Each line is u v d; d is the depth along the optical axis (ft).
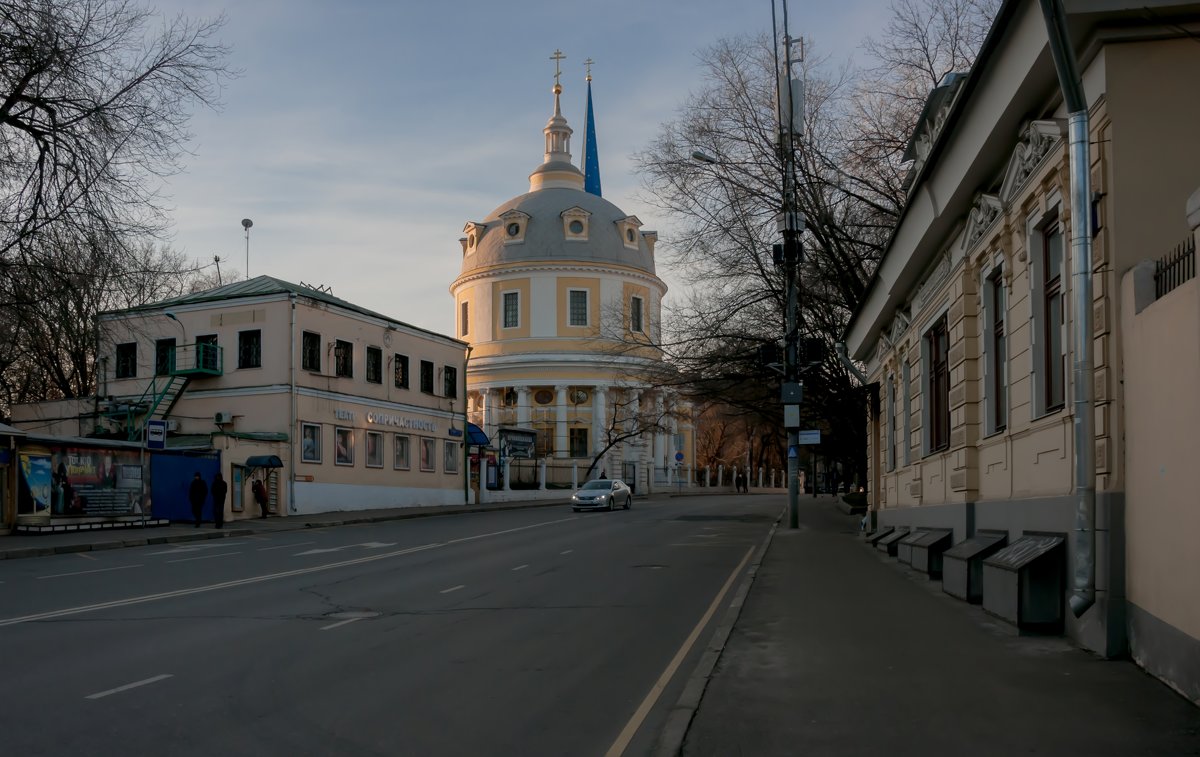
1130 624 27.43
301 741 21.36
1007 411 41.09
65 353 153.07
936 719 22.03
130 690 26.30
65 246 80.33
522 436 209.36
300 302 130.93
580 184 270.67
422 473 159.74
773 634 33.88
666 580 54.75
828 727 21.66
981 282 46.32
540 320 242.37
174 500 108.78
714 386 117.91
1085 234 28.71
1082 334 28.53
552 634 35.78
